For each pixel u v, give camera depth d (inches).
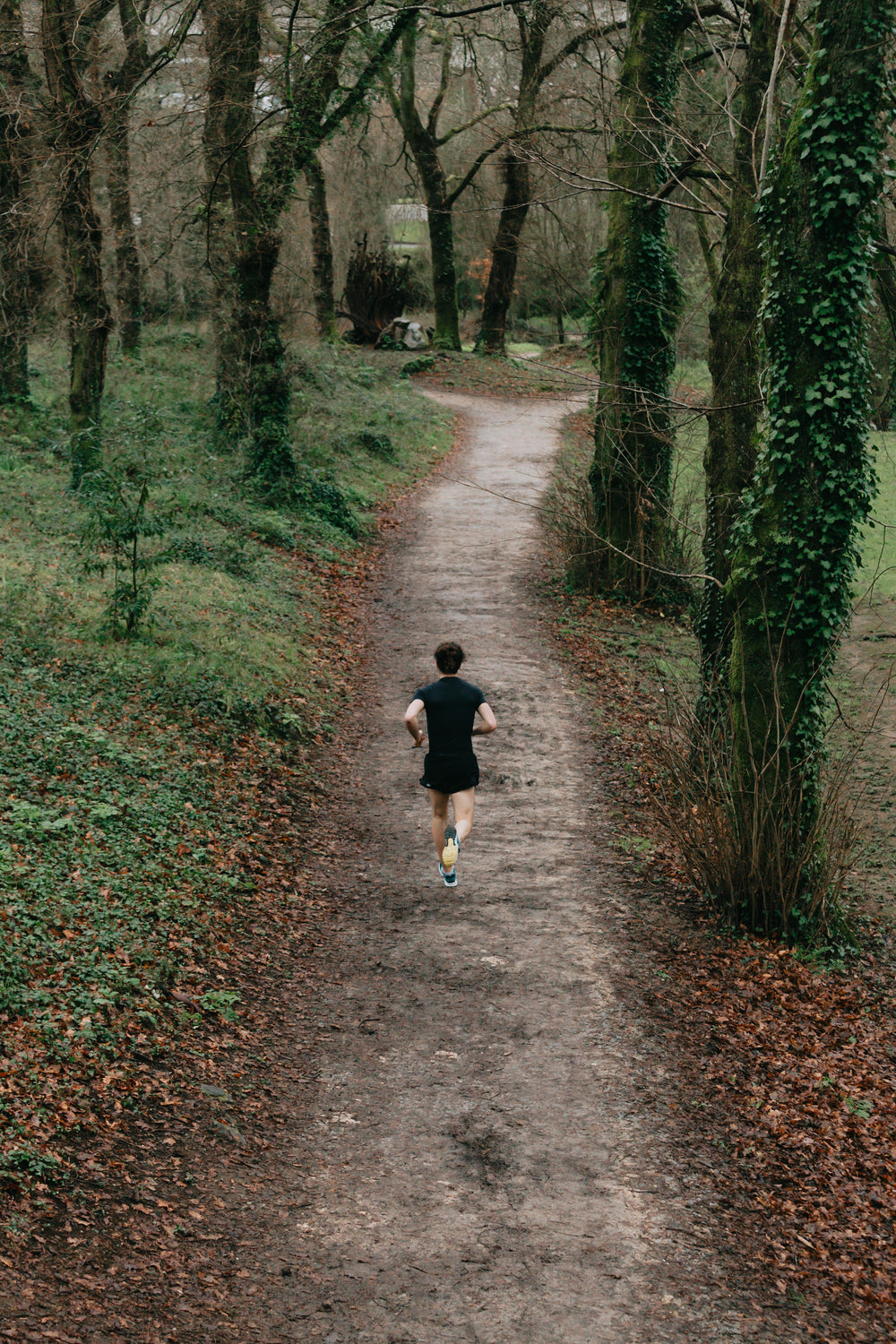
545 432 1291.8
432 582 753.0
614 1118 256.4
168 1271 182.1
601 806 453.4
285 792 428.5
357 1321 181.3
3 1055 223.3
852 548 365.1
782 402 357.4
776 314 356.2
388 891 372.8
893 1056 299.4
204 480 794.8
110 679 451.8
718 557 489.7
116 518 483.2
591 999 311.0
